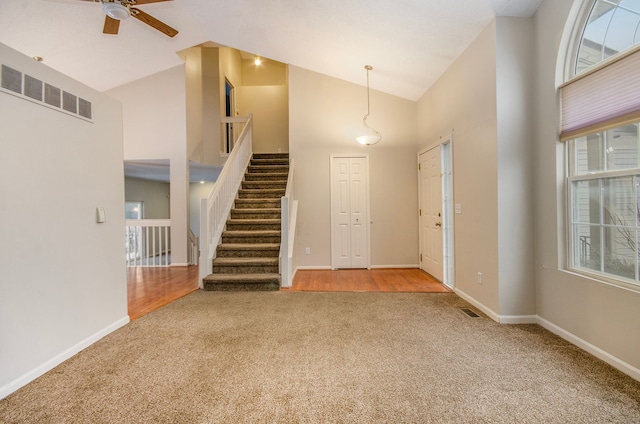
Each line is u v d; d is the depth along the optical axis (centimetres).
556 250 255
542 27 265
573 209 248
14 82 188
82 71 504
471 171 330
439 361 215
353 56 437
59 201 219
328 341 249
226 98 760
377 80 500
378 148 538
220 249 445
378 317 302
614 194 215
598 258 228
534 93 277
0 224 179
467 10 281
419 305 337
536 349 231
